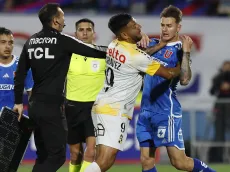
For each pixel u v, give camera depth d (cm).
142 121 2562
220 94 4631
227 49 5003
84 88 2978
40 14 2423
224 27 5000
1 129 2438
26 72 2458
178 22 2470
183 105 4359
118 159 4184
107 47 2384
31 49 2409
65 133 2423
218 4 5531
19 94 2450
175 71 2334
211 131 4344
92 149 2906
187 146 4328
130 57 2273
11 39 2741
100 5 5450
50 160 2406
